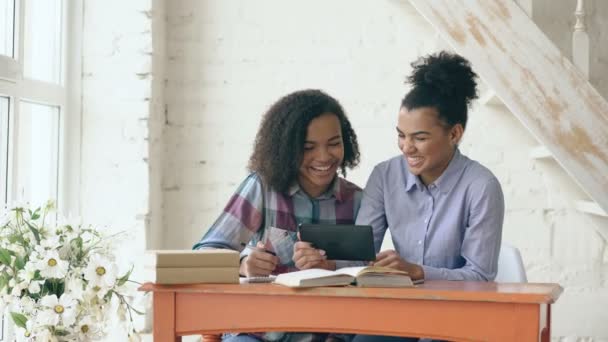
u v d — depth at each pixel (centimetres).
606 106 323
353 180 427
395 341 263
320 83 430
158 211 434
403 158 291
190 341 400
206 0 438
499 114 416
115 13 417
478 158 420
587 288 414
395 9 425
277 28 433
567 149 325
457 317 217
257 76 435
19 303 248
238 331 232
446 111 268
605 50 417
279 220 284
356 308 224
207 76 438
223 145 438
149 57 417
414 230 280
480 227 268
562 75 324
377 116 427
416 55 425
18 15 351
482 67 327
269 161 280
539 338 212
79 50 419
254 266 261
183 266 233
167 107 439
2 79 337
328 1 430
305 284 225
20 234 256
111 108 418
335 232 252
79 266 259
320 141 278
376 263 247
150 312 410
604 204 325
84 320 251
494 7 326
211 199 437
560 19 419
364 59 428
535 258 417
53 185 408
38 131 389
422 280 248
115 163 418
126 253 415
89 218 418
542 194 416
